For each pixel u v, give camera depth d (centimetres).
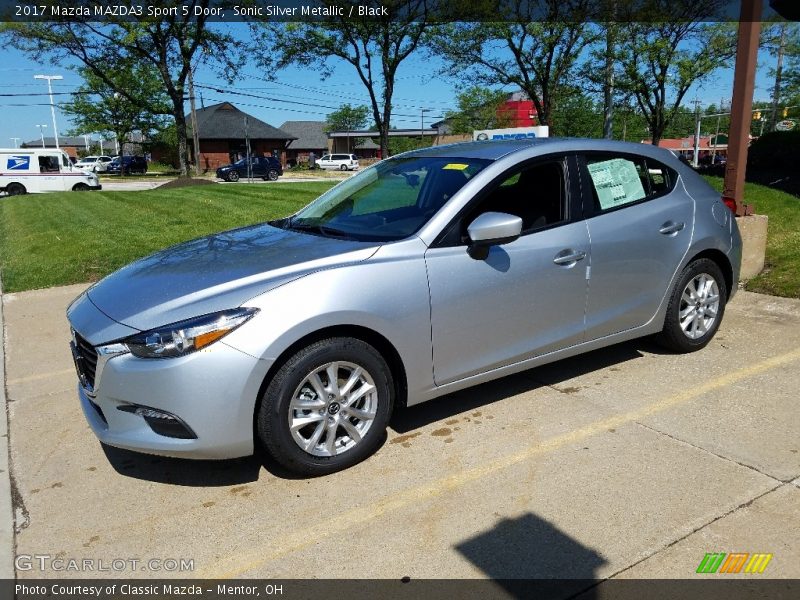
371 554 263
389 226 357
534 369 450
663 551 256
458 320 342
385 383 328
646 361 457
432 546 266
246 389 288
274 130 6194
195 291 303
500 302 354
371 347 320
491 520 281
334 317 301
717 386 411
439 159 404
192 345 284
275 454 305
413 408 395
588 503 290
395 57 2153
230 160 6044
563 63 1950
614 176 412
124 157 5097
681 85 1991
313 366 303
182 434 290
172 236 1028
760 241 647
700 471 312
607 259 395
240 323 287
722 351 471
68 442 373
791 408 376
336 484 315
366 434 327
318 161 6253
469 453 339
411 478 317
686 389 408
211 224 1151
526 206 378
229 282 306
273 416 298
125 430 300
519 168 373
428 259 333
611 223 398
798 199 984
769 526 269
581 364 457
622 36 1800
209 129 5919
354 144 7756
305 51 2172
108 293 336
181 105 2533
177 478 328
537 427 364
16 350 544
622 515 280
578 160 396
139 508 303
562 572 247
